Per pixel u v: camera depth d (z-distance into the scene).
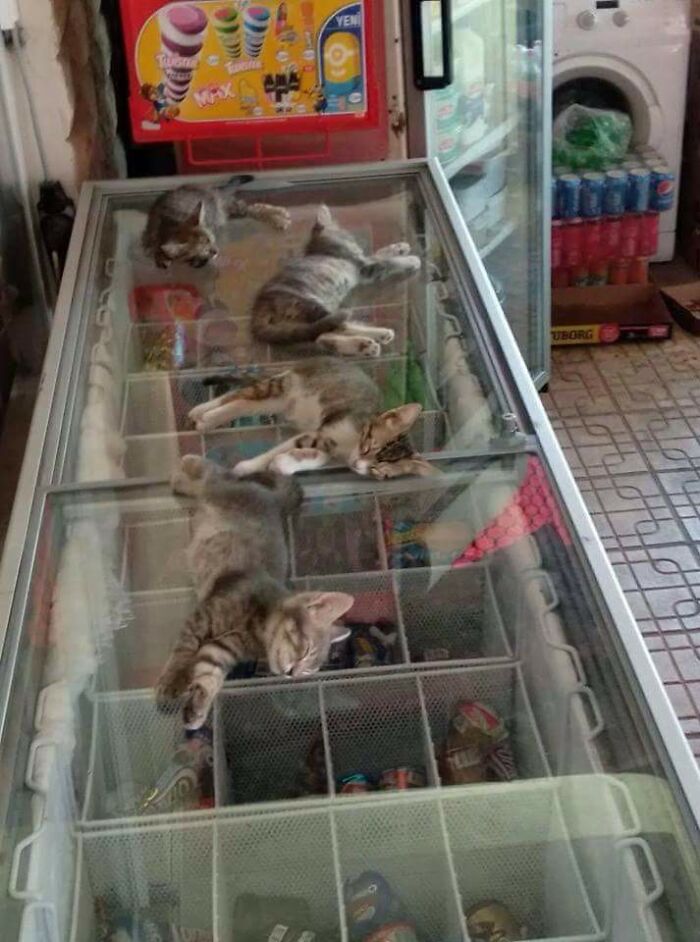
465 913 0.96
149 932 0.95
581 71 3.55
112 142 2.37
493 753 1.07
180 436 1.48
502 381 1.42
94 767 1.02
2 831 0.89
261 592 1.14
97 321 1.68
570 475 1.23
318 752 1.09
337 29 2.01
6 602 1.07
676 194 3.78
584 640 1.02
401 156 2.29
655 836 0.83
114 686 1.09
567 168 3.57
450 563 1.22
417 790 1.03
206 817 1.01
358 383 1.49
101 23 2.29
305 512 1.29
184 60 2.03
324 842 1.00
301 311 1.72
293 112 2.07
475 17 2.59
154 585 1.19
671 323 3.43
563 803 0.97
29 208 2.16
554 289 3.57
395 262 1.83
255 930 0.96
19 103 2.09
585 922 0.90
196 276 1.90
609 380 3.25
